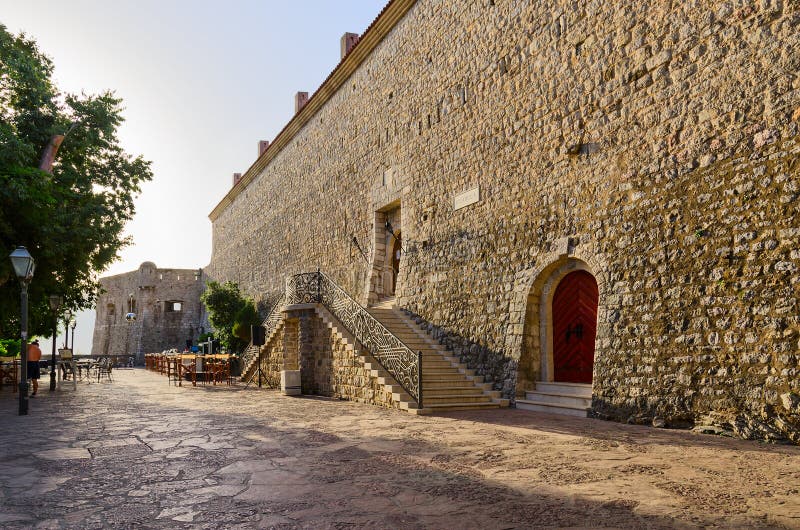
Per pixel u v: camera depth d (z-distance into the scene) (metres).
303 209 25.47
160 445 7.21
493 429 8.35
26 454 6.71
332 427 8.67
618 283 9.62
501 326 12.38
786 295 7.12
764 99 7.62
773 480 5.11
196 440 7.57
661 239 8.91
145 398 14.11
